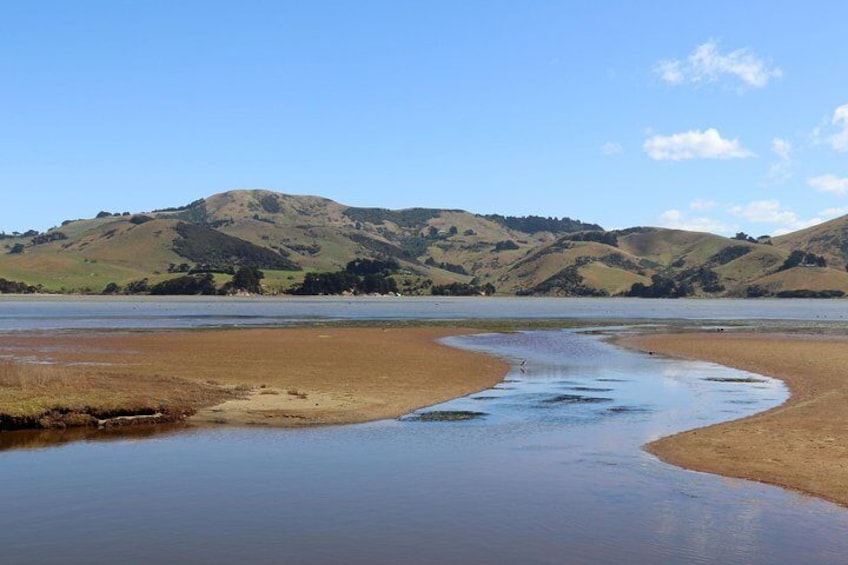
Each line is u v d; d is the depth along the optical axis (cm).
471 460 1989
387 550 1309
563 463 1955
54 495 1647
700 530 1422
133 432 2408
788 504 1591
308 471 1864
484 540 1359
